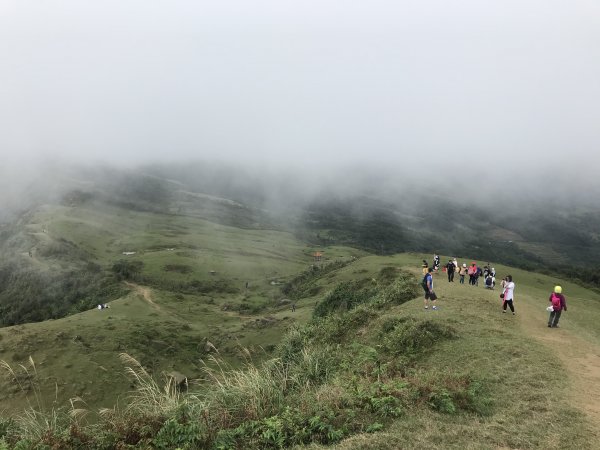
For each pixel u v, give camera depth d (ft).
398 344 50.49
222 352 183.62
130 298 282.56
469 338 49.62
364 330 63.41
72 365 155.43
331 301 132.67
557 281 258.78
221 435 26.14
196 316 266.36
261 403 30.89
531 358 41.75
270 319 212.43
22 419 30.19
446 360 43.80
